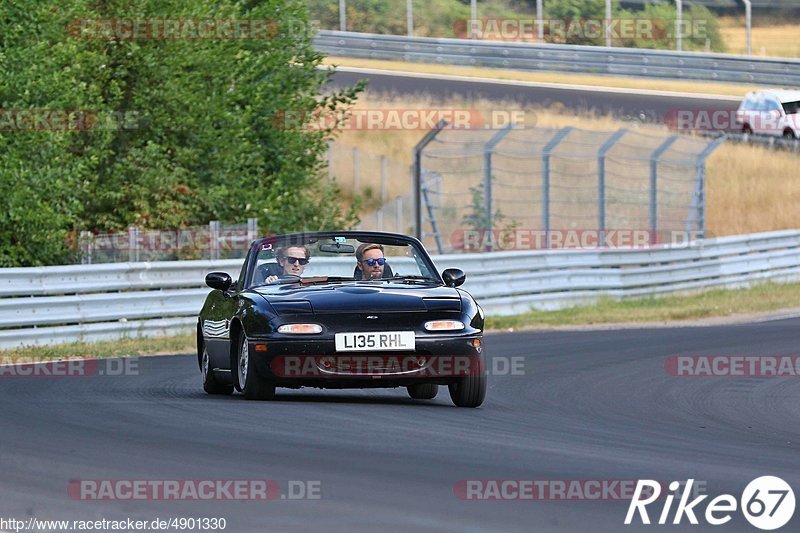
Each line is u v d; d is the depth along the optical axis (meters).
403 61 185.75
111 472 25.20
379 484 24.05
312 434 30.36
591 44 193.50
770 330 70.69
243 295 38.56
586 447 29.88
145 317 65.62
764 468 27.33
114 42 87.19
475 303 37.84
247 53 94.06
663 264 98.06
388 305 36.41
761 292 98.62
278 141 97.38
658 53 179.50
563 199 134.75
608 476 25.52
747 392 44.38
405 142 143.88
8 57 76.31
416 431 31.34
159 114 87.56
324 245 40.31
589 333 70.38
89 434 30.25
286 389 42.78
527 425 33.88
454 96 161.25
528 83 175.38
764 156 152.88
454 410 36.53
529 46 181.75
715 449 30.48
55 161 76.56
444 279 39.66
